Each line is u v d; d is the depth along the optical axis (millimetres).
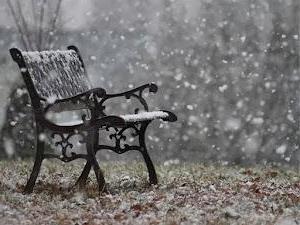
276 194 8219
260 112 32469
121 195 7895
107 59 32812
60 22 23469
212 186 8688
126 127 8469
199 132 33375
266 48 32656
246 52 31453
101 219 6645
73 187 8367
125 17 33250
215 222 6504
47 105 7730
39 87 7953
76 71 9000
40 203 7379
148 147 33781
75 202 7492
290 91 32344
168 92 33375
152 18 33562
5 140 16969
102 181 7820
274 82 32500
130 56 33125
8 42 24703
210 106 33312
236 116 32969
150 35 33594
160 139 33781
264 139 32688
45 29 21703
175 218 6629
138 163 13078
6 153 16891
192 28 33500
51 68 8398
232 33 33156
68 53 9023
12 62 21562
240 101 30719
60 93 8359
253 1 32656
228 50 33250
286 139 31984
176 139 33625
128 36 33344
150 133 33719
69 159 7797
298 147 31844
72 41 29984
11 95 17312
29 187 7910
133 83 33250
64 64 8781
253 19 32750
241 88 32938
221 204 7500
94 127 7641
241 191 8445
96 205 7289
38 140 7891
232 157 33281
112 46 32969
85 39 31609
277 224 6480
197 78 33438
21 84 17672
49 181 9195
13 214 6680
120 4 33188
